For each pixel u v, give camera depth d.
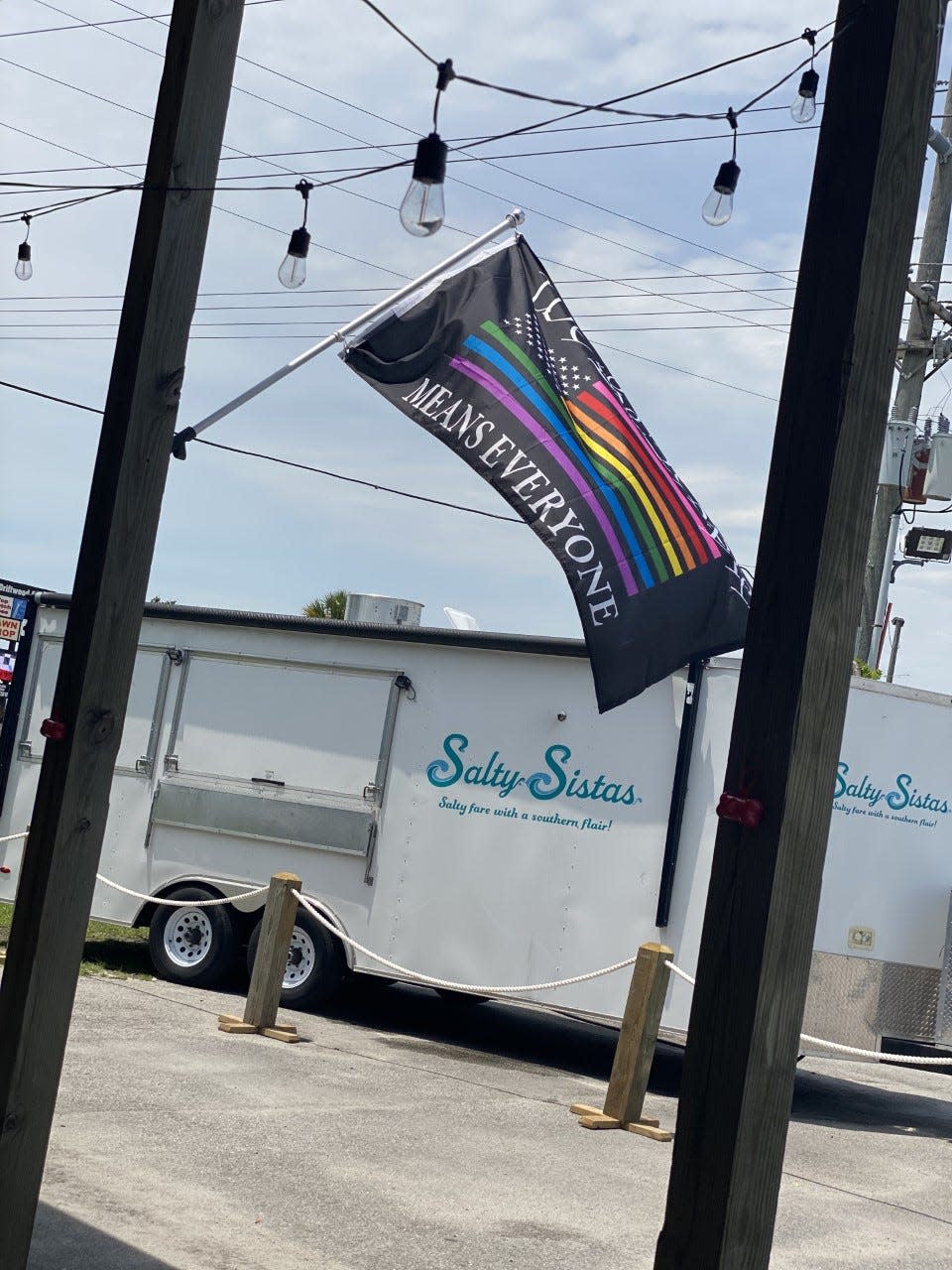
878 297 3.01
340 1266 4.94
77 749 3.98
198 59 4.14
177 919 10.86
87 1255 4.70
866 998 9.05
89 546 4.05
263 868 10.56
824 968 9.00
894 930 9.14
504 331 8.20
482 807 9.79
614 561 7.93
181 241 4.15
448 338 8.16
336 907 10.23
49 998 3.96
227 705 10.89
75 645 4.02
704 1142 2.89
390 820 10.11
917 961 9.16
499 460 8.01
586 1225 5.80
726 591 8.09
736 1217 2.85
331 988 10.28
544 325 8.31
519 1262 5.23
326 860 10.32
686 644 7.97
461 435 8.05
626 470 8.10
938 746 9.38
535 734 9.70
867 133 3.02
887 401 3.04
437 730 10.05
